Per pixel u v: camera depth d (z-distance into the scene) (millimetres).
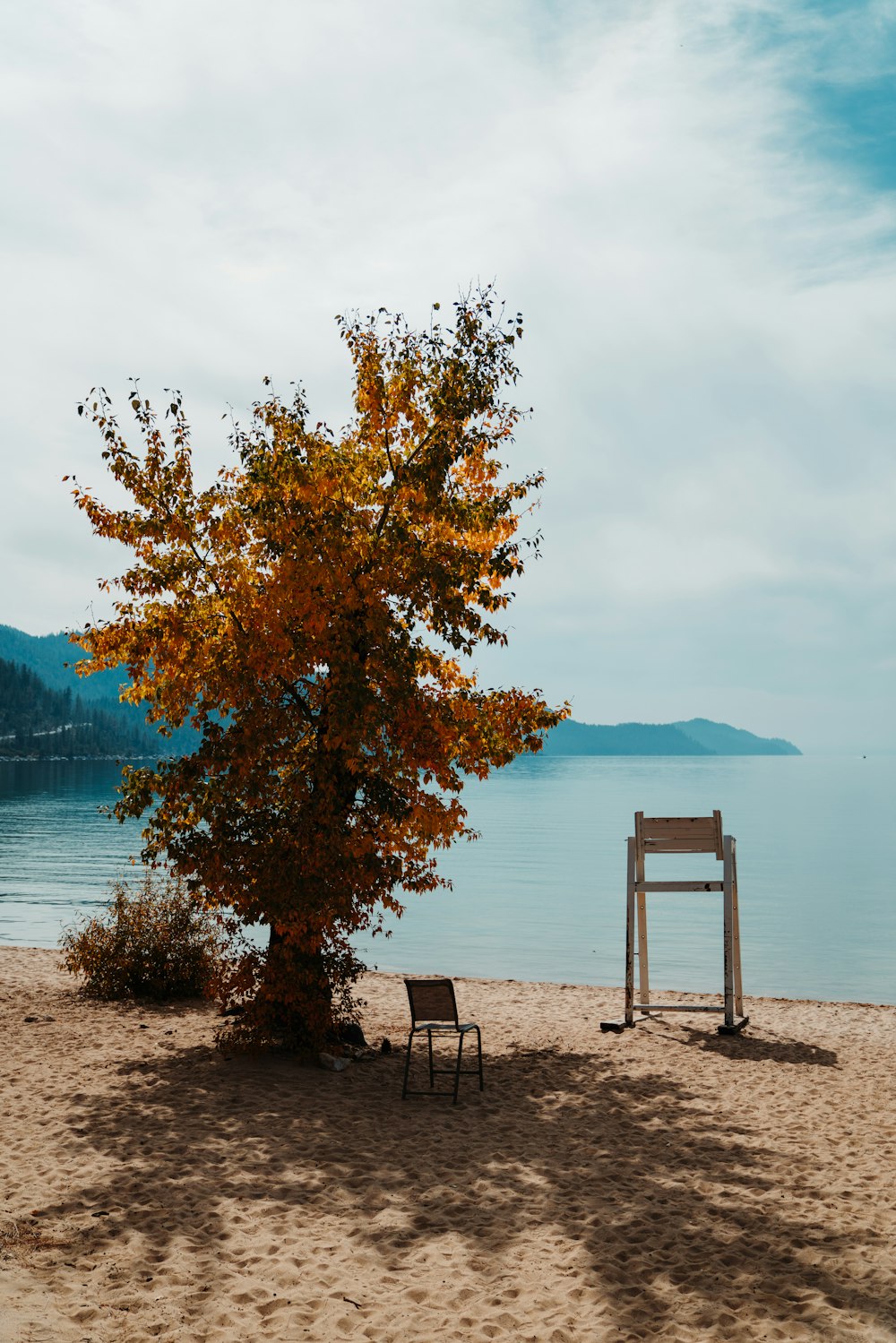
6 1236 6766
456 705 13867
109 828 66688
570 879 44562
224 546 13227
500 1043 14195
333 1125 9852
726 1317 5793
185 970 16656
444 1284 6250
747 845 63375
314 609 12172
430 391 13414
